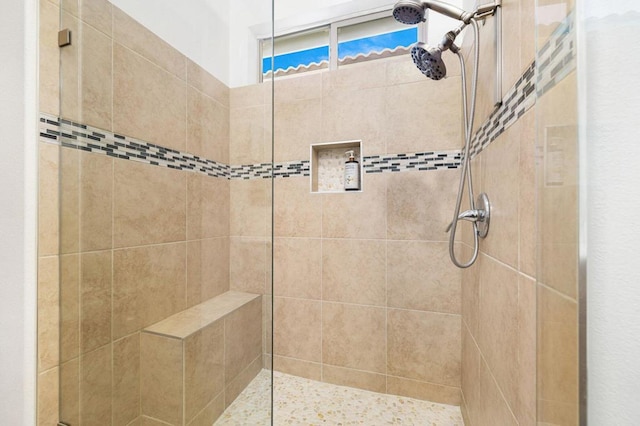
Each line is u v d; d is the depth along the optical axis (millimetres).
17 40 736
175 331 1018
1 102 724
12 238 737
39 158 770
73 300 835
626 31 327
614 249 333
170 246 1026
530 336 591
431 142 1452
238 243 1034
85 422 854
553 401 413
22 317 747
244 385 1000
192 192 1041
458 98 1411
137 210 977
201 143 1045
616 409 334
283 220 1708
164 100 1038
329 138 1628
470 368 1182
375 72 1547
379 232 1537
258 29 1014
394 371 1507
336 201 1612
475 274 1096
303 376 1664
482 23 1024
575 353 359
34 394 755
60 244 811
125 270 950
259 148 1019
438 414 1355
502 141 786
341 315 1600
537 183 464
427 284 1458
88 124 869
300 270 1676
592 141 346
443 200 1434
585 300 347
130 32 963
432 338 1448
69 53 827
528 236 604
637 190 323
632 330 325
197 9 1061
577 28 356
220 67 1040
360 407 1412
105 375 899
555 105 411
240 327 1017
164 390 998
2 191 732
